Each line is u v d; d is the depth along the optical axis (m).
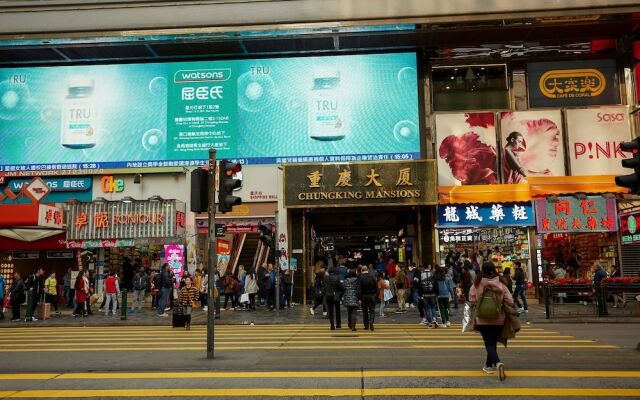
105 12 24.16
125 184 25.00
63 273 25.27
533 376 7.89
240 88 25.08
